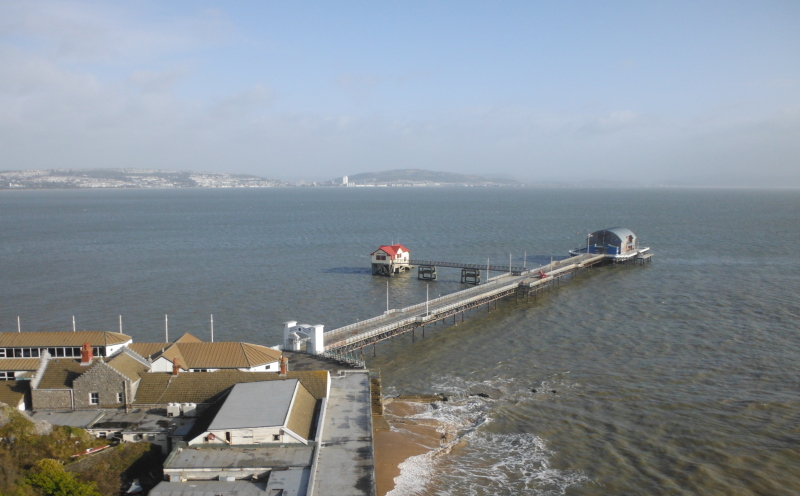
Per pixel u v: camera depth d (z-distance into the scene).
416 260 161.25
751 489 47.34
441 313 97.88
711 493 46.94
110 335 62.59
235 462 42.75
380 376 71.81
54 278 135.75
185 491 39.88
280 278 139.50
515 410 63.56
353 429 49.09
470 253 181.75
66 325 97.56
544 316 104.31
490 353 83.81
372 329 85.75
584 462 52.41
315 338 73.25
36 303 112.06
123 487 43.41
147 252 178.50
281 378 55.59
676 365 75.94
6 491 38.62
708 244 194.38
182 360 59.03
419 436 57.75
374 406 62.72
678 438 56.06
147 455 46.19
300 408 50.12
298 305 113.00
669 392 67.06
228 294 121.19
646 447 54.66
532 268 151.50
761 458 51.94
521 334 93.19
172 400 52.28
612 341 87.44
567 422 60.41
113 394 52.38
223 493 39.59
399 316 94.31
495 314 107.19
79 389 52.16
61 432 46.22
